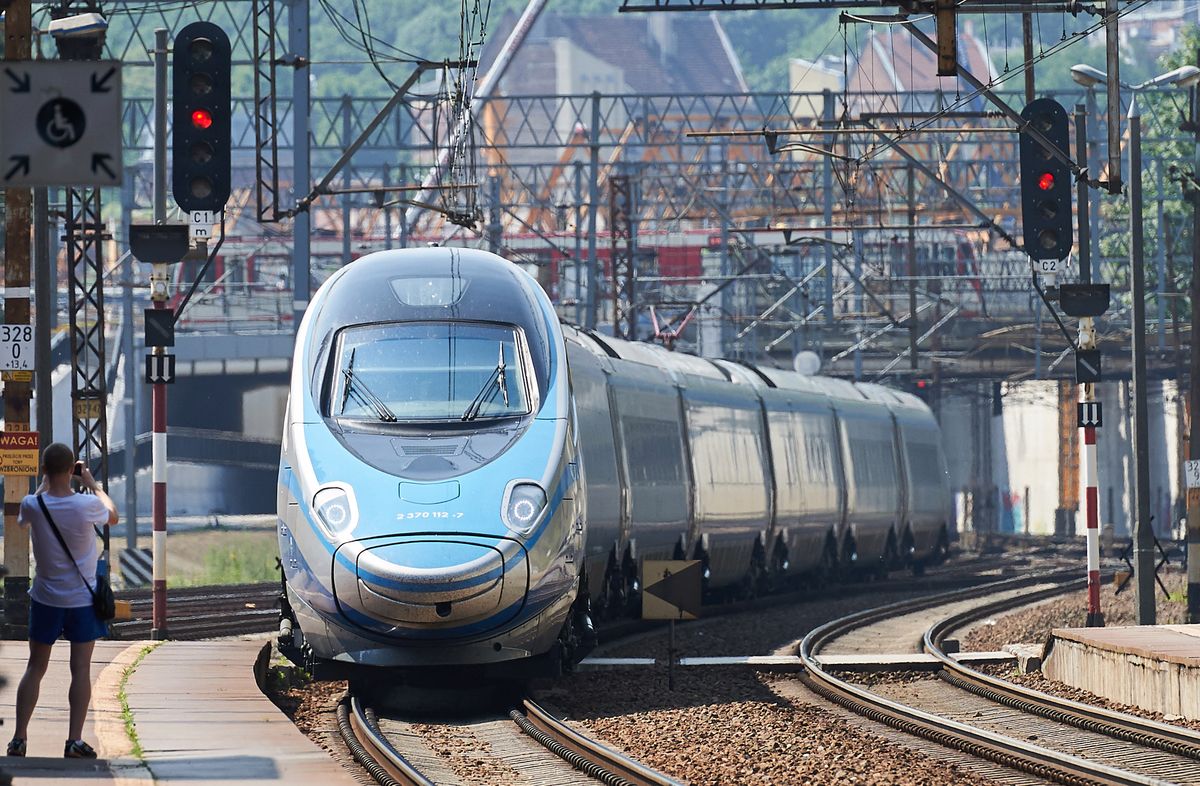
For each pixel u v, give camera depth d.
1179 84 105.69
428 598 58.78
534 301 69.06
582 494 65.06
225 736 48.06
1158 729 58.94
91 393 103.12
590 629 70.12
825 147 151.75
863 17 83.94
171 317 78.31
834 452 150.25
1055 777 49.66
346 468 61.81
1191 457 114.81
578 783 48.25
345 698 63.00
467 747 54.94
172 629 98.75
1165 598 127.19
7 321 80.12
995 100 86.19
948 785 48.41
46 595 42.91
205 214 76.94
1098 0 87.00
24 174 37.06
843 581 154.75
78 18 84.12
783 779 49.03
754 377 135.62
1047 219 88.19
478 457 62.06
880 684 77.56
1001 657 85.62
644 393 99.81
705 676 77.38
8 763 41.84
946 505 194.00
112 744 46.12
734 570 123.12
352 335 66.25
